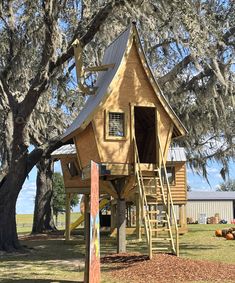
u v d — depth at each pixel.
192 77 18.53
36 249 17.28
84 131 13.24
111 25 17.73
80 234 26.11
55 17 15.90
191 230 27.94
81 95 24.00
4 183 17.00
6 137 21.20
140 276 10.10
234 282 9.35
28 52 18.23
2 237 16.36
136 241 19.11
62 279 10.37
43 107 22.62
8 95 17.41
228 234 20.56
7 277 10.70
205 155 28.92
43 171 28.94
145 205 12.24
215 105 19.19
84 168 13.29
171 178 23.66
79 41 14.73
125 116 13.01
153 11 14.88
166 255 12.52
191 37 14.71
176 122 13.55
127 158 12.89
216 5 17.73
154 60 18.67
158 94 13.38
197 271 10.37
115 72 13.05
